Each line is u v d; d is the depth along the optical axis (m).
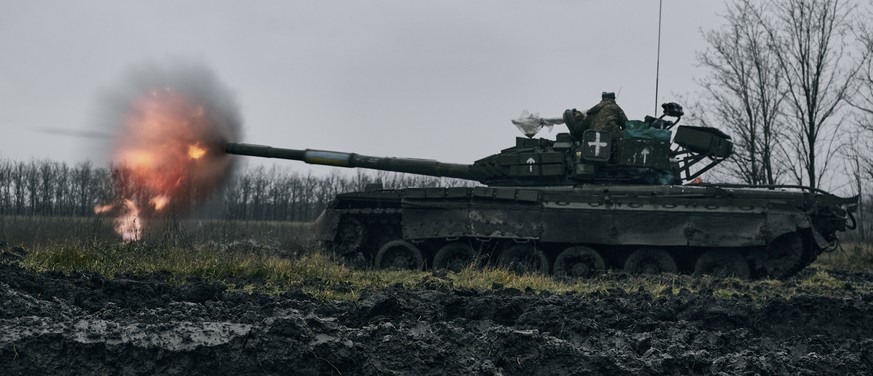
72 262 15.29
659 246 19.98
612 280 18.00
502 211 20.25
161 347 7.98
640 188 19.97
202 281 13.36
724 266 19.81
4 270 12.46
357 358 8.12
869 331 11.80
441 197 20.56
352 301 12.54
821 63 30.14
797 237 19.61
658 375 8.34
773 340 10.41
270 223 32.41
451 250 20.86
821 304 12.19
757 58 30.84
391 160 22.05
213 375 7.93
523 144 21.47
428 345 8.32
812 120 30.12
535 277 17.48
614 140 20.39
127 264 15.37
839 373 9.04
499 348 8.53
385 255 21.20
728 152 20.50
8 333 8.02
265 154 22.23
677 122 20.92
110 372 7.84
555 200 20.12
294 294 12.74
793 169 30.80
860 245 30.94
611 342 9.85
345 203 21.48
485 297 12.03
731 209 19.41
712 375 8.42
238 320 9.98
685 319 11.75
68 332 8.13
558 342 8.63
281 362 7.97
